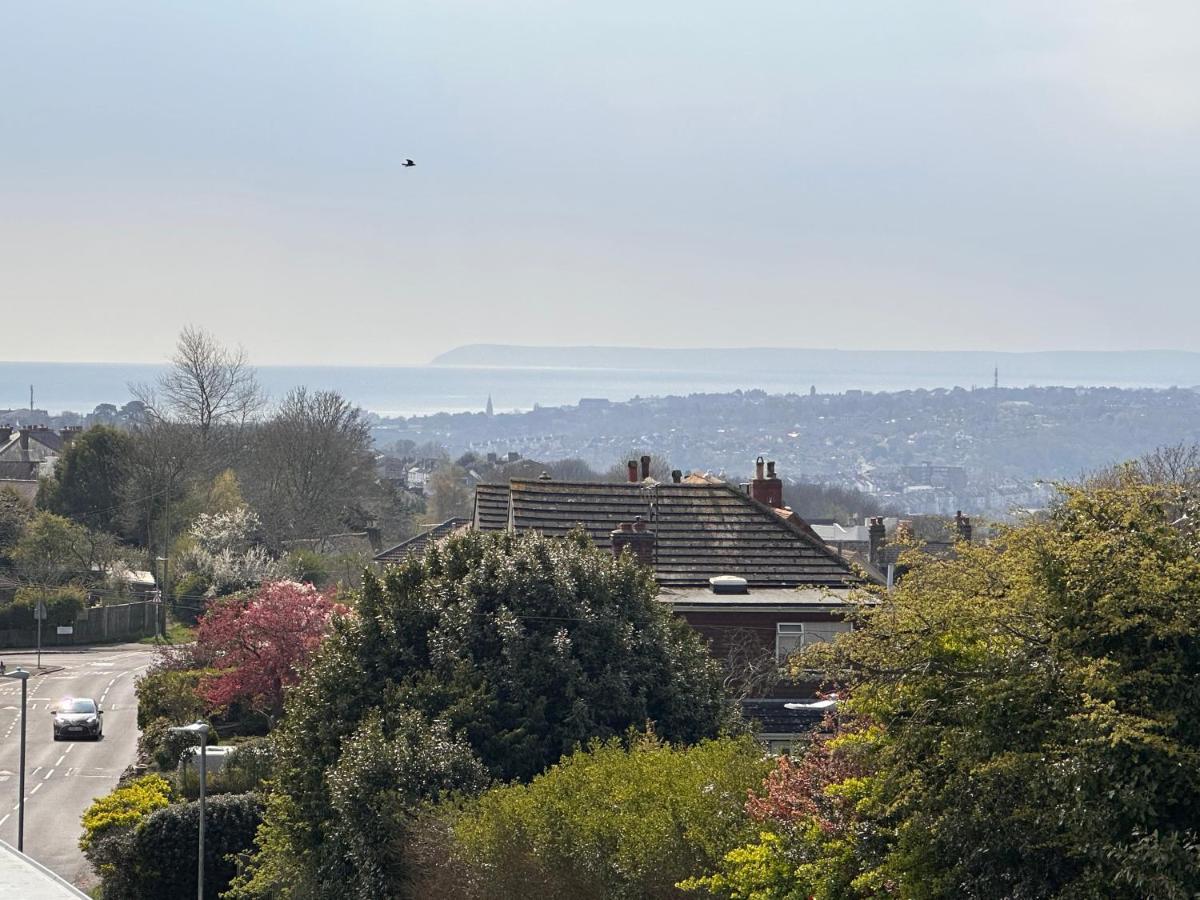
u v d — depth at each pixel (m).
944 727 22.19
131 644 129.88
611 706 42.59
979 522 36.44
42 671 110.31
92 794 69.31
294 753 43.34
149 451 149.25
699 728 44.28
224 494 151.50
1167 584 20.95
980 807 20.97
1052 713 21.03
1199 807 19.75
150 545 145.50
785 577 59.81
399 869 37.78
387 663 43.56
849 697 25.05
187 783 61.16
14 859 17.28
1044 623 22.19
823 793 27.17
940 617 23.16
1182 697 20.55
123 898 52.00
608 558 47.44
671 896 30.19
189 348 165.12
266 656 73.88
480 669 42.41
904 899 22.20
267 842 46.50
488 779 38.88
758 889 27.55
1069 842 20.25
